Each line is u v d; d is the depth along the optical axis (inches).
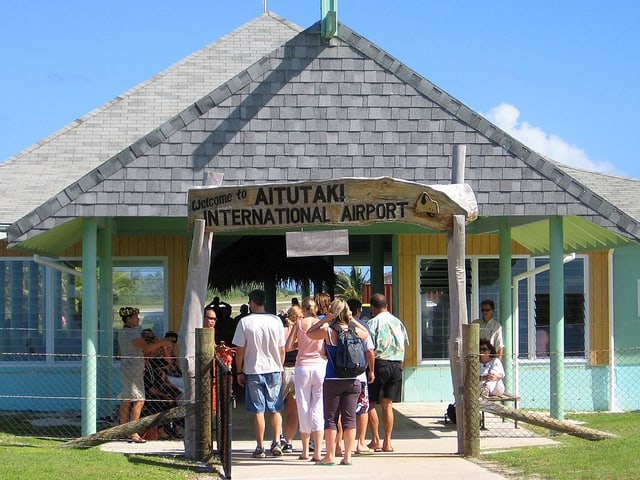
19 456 408.8
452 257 429.4
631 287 669.3
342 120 500.1
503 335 609.9
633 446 426.9
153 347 506.0
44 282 658.2
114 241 670.5
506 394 546.6
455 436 513.3
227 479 372.5
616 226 499.8
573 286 682.2
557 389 503.5
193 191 429.7
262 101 497.4
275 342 430.3
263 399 429.1
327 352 416.2
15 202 658.2
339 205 422.3
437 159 501.0
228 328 730.8
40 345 656.4
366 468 401.7
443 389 677.9
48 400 645.9
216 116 493.4
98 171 480.7
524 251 688.4
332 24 498.3
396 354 454.3
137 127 759.7
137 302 668.7
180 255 672.4
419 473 387.5
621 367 668.1
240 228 425.7
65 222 480.1
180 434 511.5
